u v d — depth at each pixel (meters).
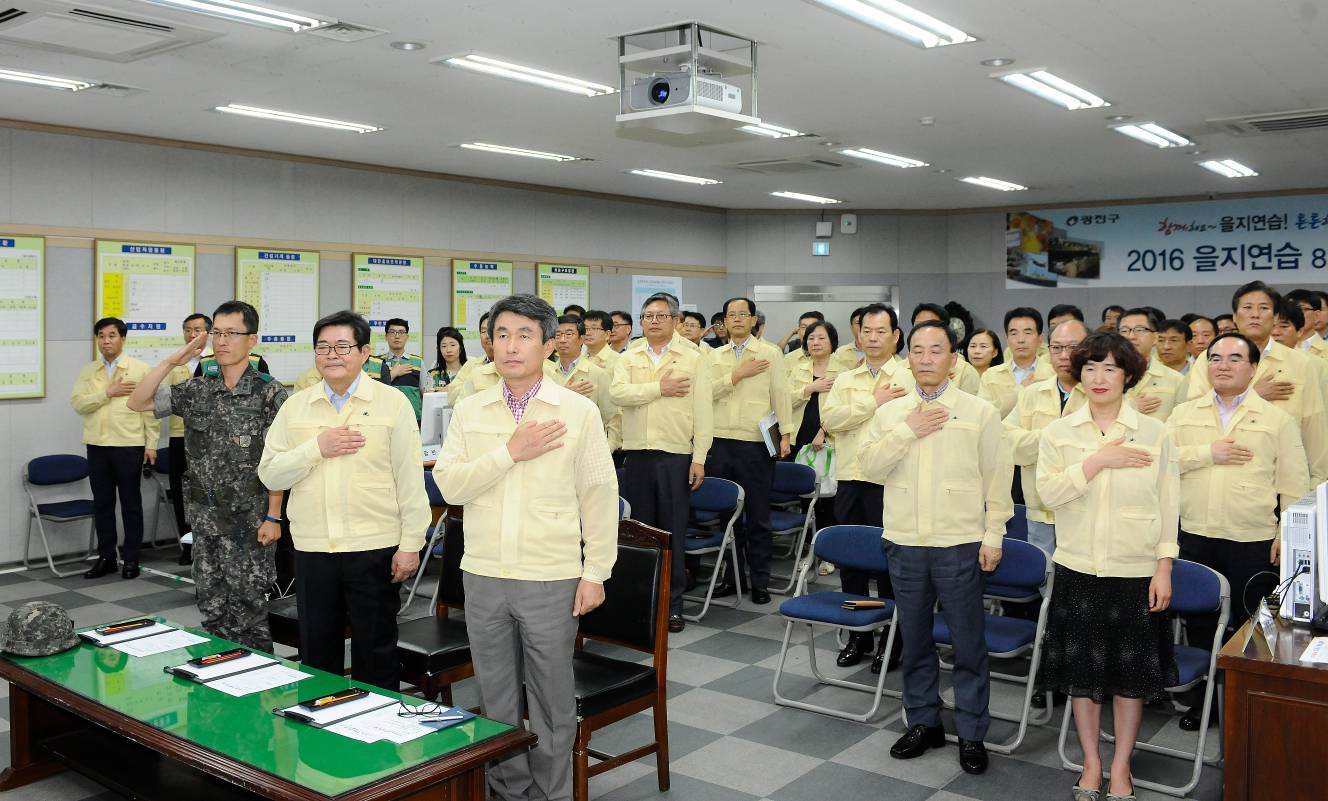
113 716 2.91
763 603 6.35
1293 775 2.83
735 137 8.07
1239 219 11.59
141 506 7.15
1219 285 11.75
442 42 5.34
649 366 5.66
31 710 3.74
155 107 6.79
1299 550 3.23
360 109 6.91
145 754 3.60
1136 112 7.20
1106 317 7.73
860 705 4.55
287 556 5.77
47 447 7.43
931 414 3.78
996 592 4.57
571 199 11.04
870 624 4.26
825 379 6.78
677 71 4.89
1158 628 3.50
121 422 6.98
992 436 3.79
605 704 3.34
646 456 5.65
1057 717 4.42
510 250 10.44
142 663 3.39
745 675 4.97
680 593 5.73
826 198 11.92
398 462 3.68
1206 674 3.71
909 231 13.12
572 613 3.10
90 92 6.36
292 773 2.48
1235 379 4.15
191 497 4.27
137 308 7.75
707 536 6.08
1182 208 11.87
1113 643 3.44
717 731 4.25
